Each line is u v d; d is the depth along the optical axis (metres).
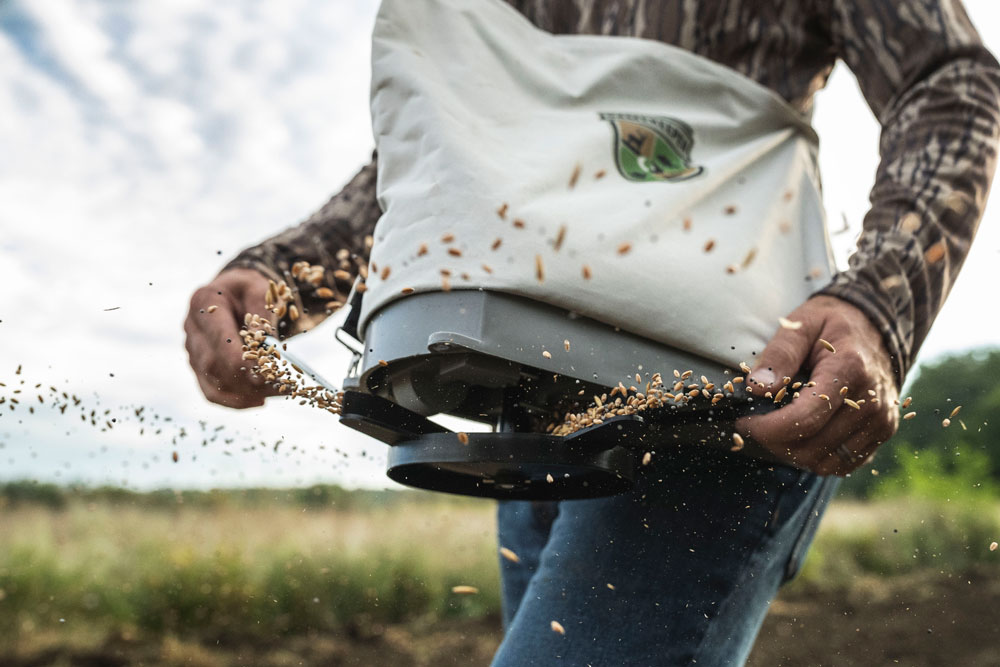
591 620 1.02
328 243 1.37
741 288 0.94
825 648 3.52
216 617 4.25
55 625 3.87
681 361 0.91
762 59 1.10
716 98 1.04
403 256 0.91
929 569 5.82
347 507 5.66
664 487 1.04
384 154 0.98
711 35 1.09
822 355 0.91
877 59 1.08
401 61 0.96
